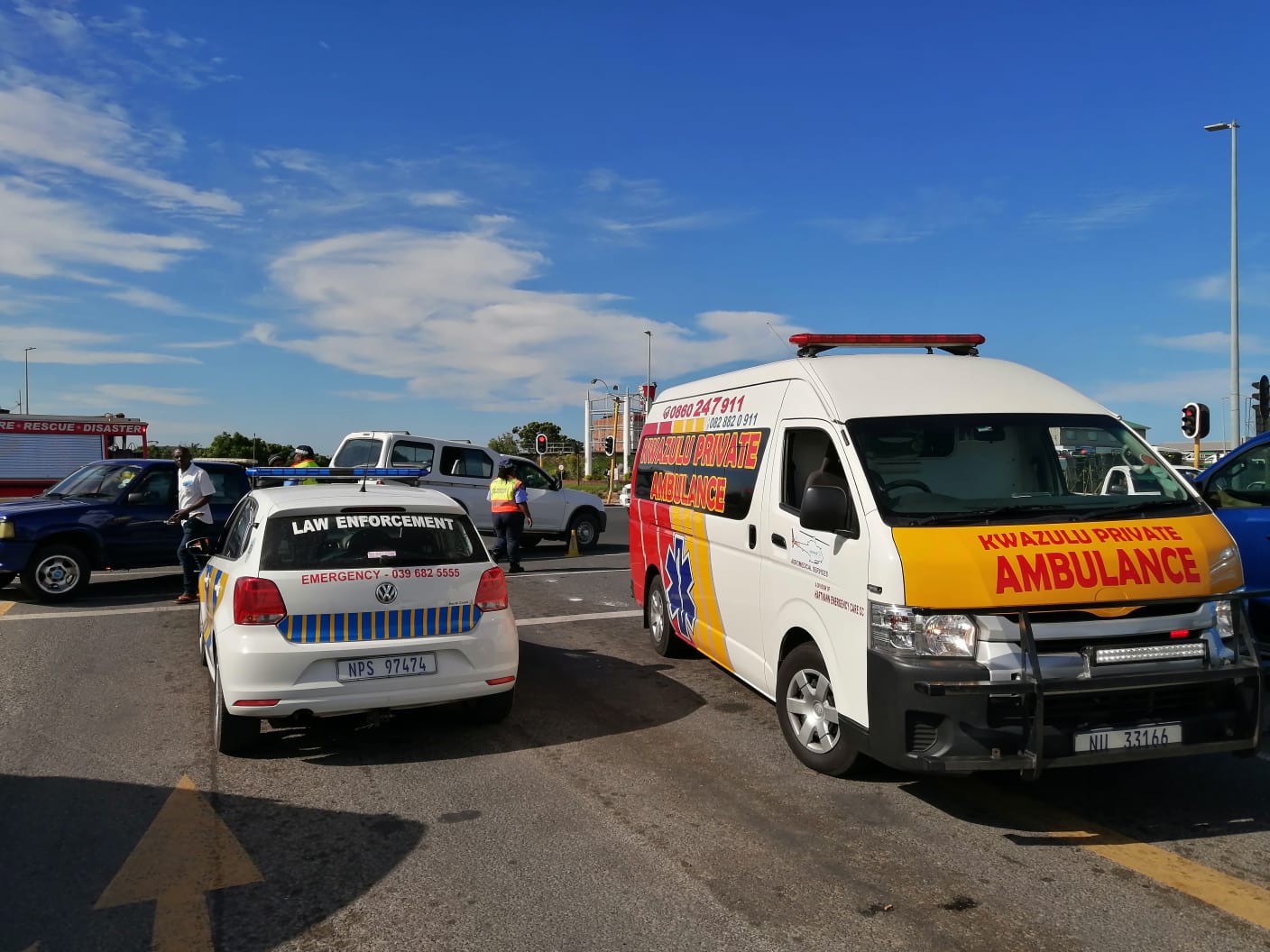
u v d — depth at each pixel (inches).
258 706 203.6
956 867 157.8
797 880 153.4
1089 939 134.0
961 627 164.2
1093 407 211.5
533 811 183.9
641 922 139.7
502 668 225.8
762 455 238.2
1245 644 172.7
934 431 199.0
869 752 176.2
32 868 158.4
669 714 253.6
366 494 234.8
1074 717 163.9
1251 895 146.9
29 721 245.4
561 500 672.4
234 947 133.3
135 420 987.3
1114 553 169.6
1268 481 267.0
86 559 438.0
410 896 148.3
